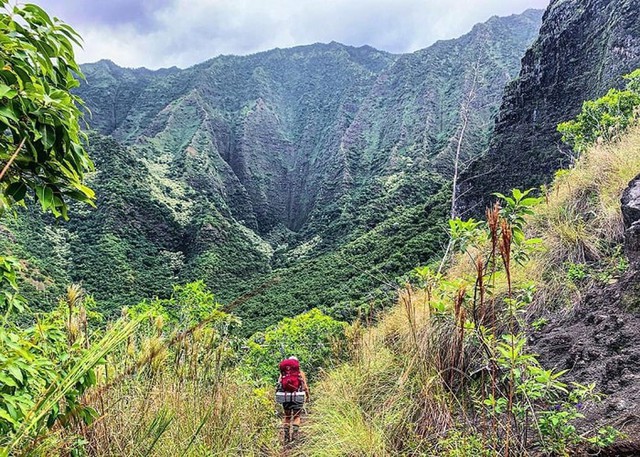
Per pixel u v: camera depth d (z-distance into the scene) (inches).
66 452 84.0
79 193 78.5
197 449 109.1
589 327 127.2
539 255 172.6
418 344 138.9
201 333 127.4
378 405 137.8
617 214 164.9
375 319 193.2
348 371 164.4
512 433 94.8
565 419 85.2
